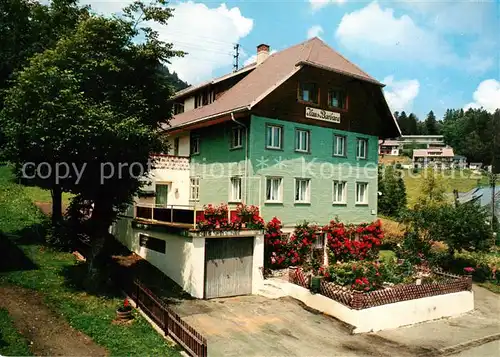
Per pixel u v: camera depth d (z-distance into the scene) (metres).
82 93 11.89
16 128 12.10
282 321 13.84
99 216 14.59
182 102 30.05
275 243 18.98
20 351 9.17
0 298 11.90
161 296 15.24
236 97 22.27
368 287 15.08
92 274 14.00
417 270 19.23
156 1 14.21
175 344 10.79
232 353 10.96
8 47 18.39
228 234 16.31
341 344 12.34
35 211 23.05
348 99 23.75
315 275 15.99
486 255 26.48
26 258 15.97
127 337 10.77
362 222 24.34
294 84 21.27
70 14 18.92
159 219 18.00
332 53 24.94
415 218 23.52
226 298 16.28
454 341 13.49
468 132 113.12
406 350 12.34
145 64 14.04
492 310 17.89
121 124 12.05
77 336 10.46
